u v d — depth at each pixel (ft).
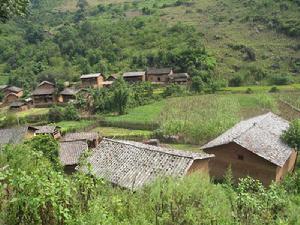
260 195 30.68
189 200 24.99
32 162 28.63
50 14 435.53
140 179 59.31
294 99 168.14
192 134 126.00
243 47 265.75
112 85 228.43
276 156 77.87
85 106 204.74
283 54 252.42
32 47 326.03
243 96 185.06
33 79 276.00
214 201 26.32
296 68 236.22
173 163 61.46
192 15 346.95
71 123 182.60
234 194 30.12
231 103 165.99
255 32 284.61
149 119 159.74
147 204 24.43
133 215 21.95
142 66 272.72
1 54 322.34
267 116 100.01
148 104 198.59
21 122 189.37
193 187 27.61
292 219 27.84
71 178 24.00
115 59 290.15
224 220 22.90
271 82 224.12
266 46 264.11
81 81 249.55
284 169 83.61
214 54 261.85
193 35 293.23
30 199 16.74
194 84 215.31
